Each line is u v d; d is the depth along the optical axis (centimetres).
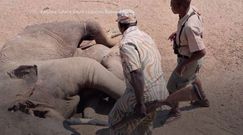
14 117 691
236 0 1255
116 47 1028
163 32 1128
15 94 728
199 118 834
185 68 748
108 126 741
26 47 950
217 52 1041
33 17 1206
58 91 812
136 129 646
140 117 621
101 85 838
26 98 739
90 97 873
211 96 899
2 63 892
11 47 942
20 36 988
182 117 839
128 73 602
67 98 826
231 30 1119
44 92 800
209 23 1151
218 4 1234
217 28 1130
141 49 604
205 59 1018
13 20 1196
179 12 711
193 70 753
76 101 840
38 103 783
